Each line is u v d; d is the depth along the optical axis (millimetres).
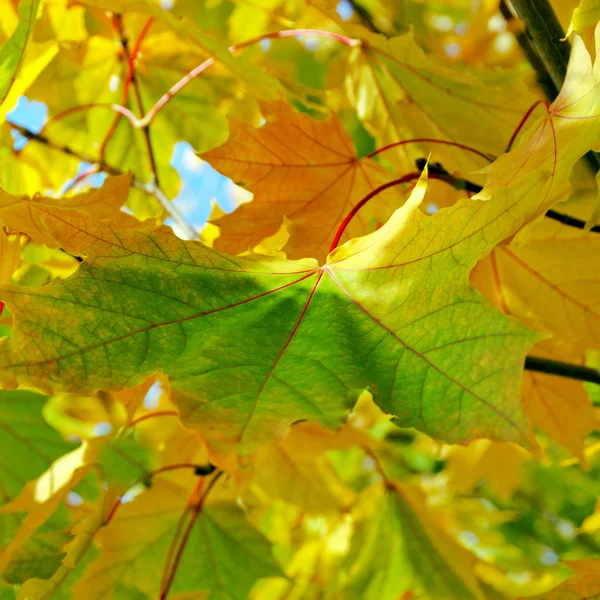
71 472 443
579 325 474
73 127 578
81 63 552
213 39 444
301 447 490
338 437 488
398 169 507
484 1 565
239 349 343
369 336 342
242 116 576
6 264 374
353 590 571
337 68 585
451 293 330
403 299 337
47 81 550
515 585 609
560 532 892
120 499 479
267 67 604
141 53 556
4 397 555
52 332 329
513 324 321
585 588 414
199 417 336
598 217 348
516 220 330
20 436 573
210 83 569
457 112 481
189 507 489
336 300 346
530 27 422
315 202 450
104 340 334
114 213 421
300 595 587
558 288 474
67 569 447
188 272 343
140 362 337
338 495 574
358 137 650
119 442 557
